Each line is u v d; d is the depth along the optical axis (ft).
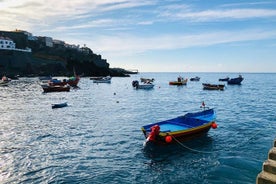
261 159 56.70
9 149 65.41
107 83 388.57
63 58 498.69
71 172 50.85
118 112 128.57
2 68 406.00
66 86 243.60
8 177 48.42
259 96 212.84
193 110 138.10
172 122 76.48
